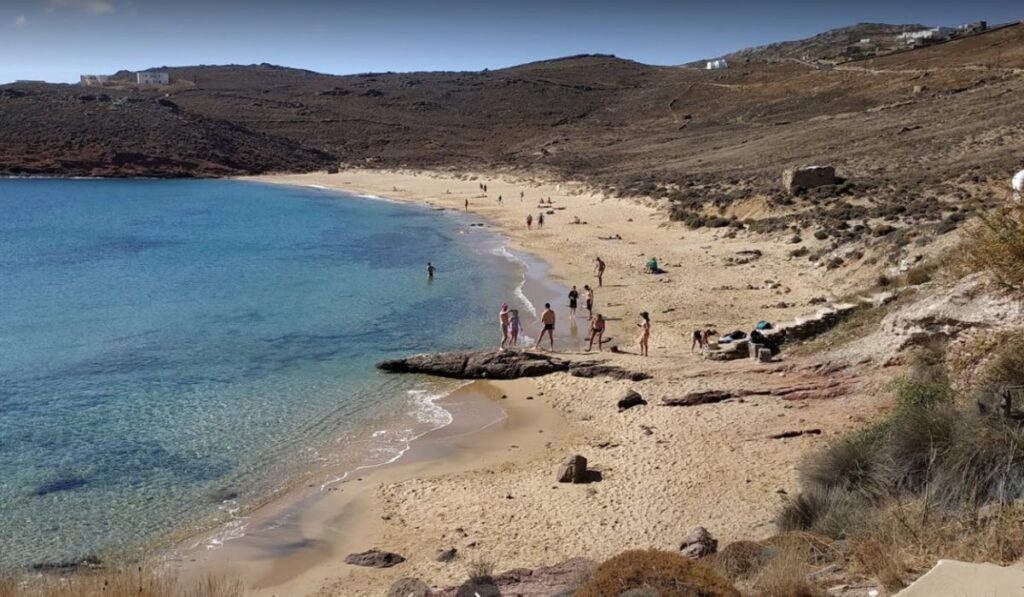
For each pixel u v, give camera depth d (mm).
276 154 114625
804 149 68500
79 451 17188
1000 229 14188
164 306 32125
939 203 37250
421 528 13594
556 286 34812
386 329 28219
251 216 65625
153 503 14766
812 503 10227
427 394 21234
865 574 7152
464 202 72375
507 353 22844
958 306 15945
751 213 46031
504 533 13109
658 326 27188
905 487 9289
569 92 159375
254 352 25250
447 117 146500
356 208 71062
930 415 10000
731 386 18703
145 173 100938
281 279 37969
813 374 18406
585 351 24453
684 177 65125
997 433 8625
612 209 59562
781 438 15531
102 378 22453
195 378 22547
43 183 92562
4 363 23781
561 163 91438
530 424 18781
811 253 35594
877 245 30922
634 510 13430
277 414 19688
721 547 11125
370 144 125562
